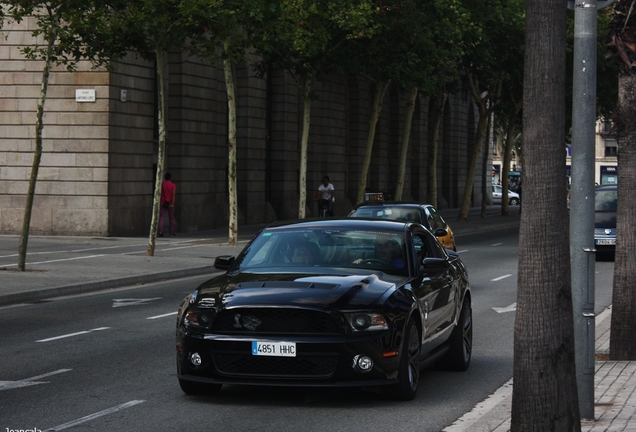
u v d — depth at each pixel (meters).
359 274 9.51
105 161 33.28
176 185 37.88
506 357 12.08
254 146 43.66
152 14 24.31
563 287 6.72
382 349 8.68
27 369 10.91
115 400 9.23
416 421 8.37
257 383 8.66
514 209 76.44
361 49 36.34
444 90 50.19
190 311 8.98
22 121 33.59
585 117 7.93
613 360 11.40
